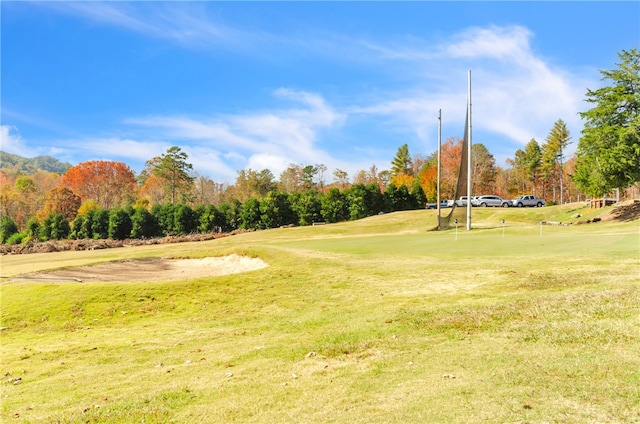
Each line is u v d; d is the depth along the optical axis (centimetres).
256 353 942
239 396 691
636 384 574
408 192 7281
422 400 596
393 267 1816
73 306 1489
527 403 554
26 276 1939
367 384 688
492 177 9900
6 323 1397
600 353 693
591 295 1045
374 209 6756
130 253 3472
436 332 942
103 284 1656
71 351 1095
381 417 557
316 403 632
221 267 2256
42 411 708
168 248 4216
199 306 1510
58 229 6825
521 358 716
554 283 1309
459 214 5200
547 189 10638
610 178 3841
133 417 638
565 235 2603
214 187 11188
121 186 11525
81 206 9212
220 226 6519
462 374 680
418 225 4738
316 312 1329
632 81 3859
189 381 792
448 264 1805
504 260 1798
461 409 554
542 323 890
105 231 6556
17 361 1043
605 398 548
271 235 4725
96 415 655
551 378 621
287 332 1128
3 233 7481
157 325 1341
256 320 1323
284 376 773
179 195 10512
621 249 1827
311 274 1784
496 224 4659
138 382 817
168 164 9812
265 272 1836
